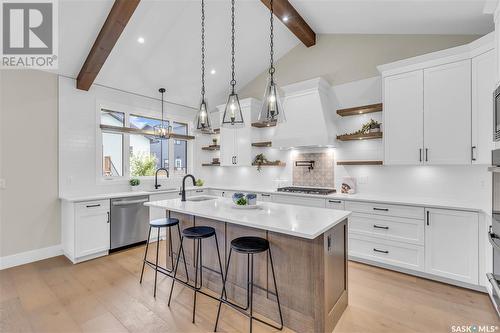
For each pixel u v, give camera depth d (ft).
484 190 9.48
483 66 8.43
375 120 12.05
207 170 19.06
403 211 9.63
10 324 6.75
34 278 9.45
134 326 6.69
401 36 11.58
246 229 7.59
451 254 8.68
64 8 9.45
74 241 10.78
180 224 9.68
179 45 12.71
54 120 11.76
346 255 7.48
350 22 11.80
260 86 16.71
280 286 6.82
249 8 11.99
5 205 10.52
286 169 15.23
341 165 13.15
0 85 10.38
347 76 12.99
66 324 6.76
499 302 5.67
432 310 7.36
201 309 7.50
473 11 8.73
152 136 15.65
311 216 7.00
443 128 9.33
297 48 14.87
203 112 8.64
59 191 11.89
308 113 12.64
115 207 12.09
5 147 10.51
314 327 6.21
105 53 10.94
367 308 7.45
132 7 9.57
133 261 11.12
